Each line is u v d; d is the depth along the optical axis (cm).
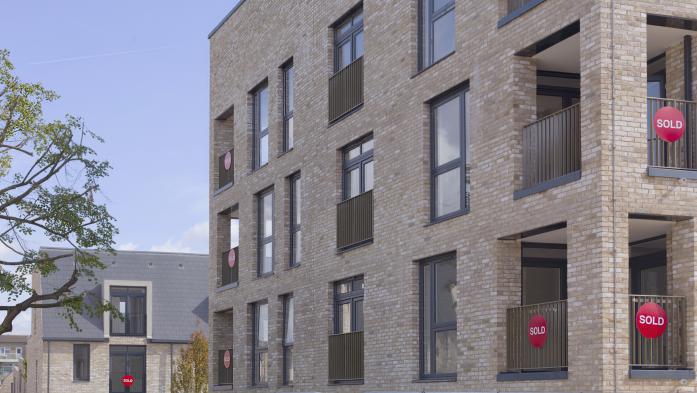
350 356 2088
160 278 5412
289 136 2512
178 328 5225
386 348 1927
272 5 2583
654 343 1407
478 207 1641
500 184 1584
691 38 1477
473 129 1666
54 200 2484
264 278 2552
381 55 2002
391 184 1939
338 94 2195
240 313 2695
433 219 1819
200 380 4569
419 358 1833
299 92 2395
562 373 1414
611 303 1341
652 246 1652
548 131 1511
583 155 1392
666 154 1462
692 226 1377
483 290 1617
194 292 5431
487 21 1641
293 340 2388
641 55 1384
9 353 12056
